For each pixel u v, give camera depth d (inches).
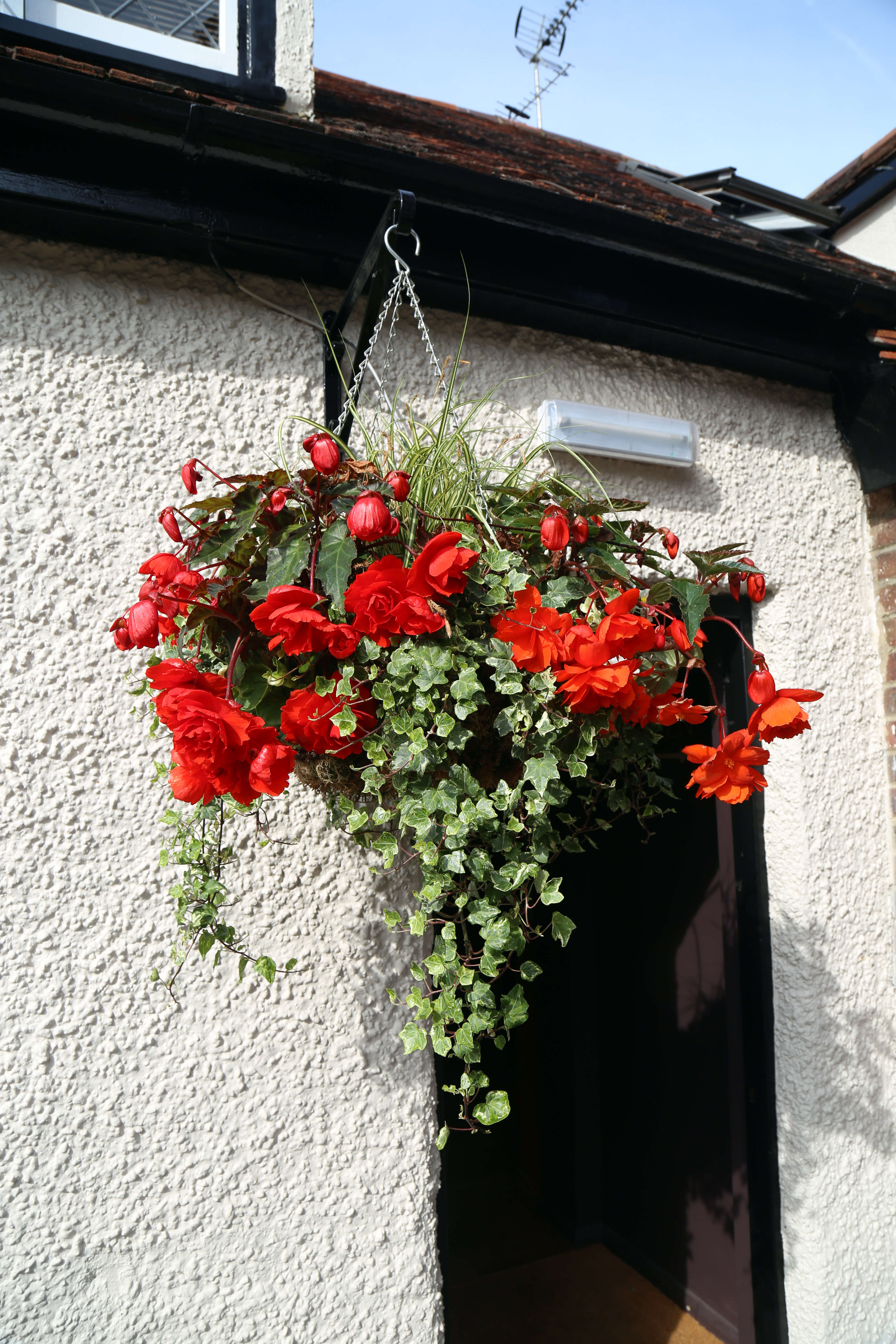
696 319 74.4
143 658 56.2
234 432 60.2
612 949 122.3
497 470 60.4
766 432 82.4
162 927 55.3
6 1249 51.0
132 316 58.2
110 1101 53.6
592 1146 123.0
